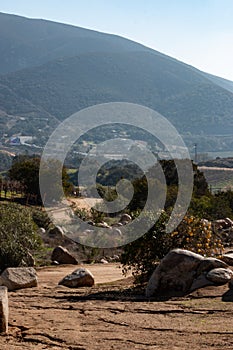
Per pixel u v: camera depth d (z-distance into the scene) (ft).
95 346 19.99
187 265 32.35
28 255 59.06
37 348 19.70
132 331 22.47
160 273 32.55
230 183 176.35
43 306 30.04
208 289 30.58
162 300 30.27
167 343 20.10
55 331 22.62
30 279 39.91
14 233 58.80
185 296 30.37
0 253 56.80
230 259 36.83
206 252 38.70
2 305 22.44
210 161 231.91
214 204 92.63
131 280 43.11
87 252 71.56
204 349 18.97
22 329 23.20
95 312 27.45
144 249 38.47
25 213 64.39
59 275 50.11
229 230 68.80
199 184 111.86
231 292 29.50
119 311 27.58
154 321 24.39
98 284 42.39
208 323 23.30
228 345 19.34
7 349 19.45
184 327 22.77
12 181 131.23
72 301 32.17
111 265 61.46
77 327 23.54
